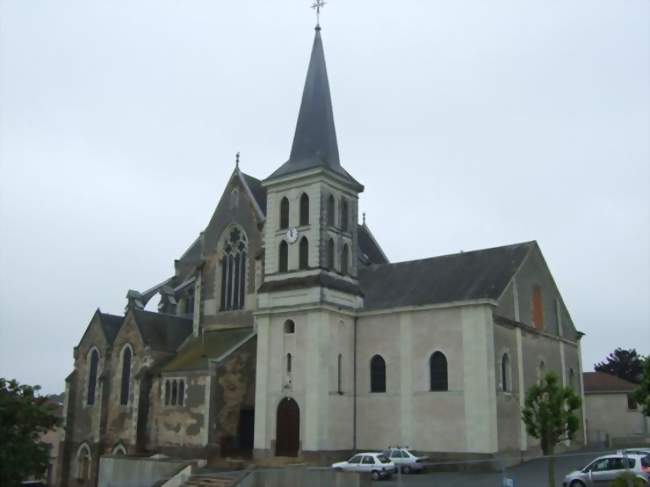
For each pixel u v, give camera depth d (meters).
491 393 39.28
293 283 45.88
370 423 44.03
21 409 30.11
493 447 38.53
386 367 44.06
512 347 42.47
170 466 35.75
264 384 45.44
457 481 33.41
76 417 57.41
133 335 54.38
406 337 43.41
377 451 43.19
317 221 46.19
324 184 47.00
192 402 47.91
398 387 43.16
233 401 48.06
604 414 60.16
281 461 42.66
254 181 56.53
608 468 28.47
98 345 57.34
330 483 29.47
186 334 56.75
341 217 48.56
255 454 44.59
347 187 49.53
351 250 48.81
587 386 61.31
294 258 46.84
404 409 42.47
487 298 40.28
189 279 60.66
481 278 44.62
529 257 46.41
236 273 54.03
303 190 47.62
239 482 29.84
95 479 53.41
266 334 46.22
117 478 38.66
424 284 46.47
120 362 54.72
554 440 26.25
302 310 44.56
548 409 26.34
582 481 28.89
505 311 42.31
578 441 49.66
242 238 54.16
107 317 58.84
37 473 30.94
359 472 29.47
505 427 40.19
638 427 58.50
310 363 43.34
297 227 47.22
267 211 49.38
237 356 48.78
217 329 53.75
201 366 47.94
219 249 55.34
